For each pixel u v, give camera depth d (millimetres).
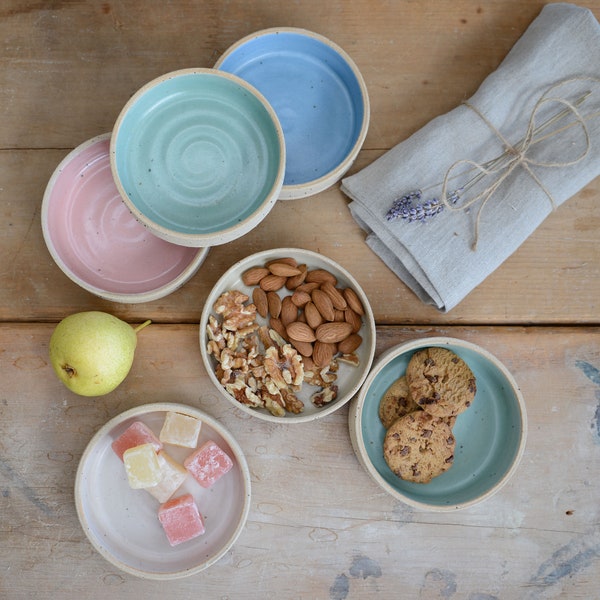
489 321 654
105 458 639
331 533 644
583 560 643
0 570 646
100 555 646
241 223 562
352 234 656
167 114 607
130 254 646
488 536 644
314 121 650
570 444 647
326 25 662
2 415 651
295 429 646
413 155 631
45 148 663
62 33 665
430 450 621
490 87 631
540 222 632
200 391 651
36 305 655
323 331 623
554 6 639
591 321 654
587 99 631
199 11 661
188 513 613
